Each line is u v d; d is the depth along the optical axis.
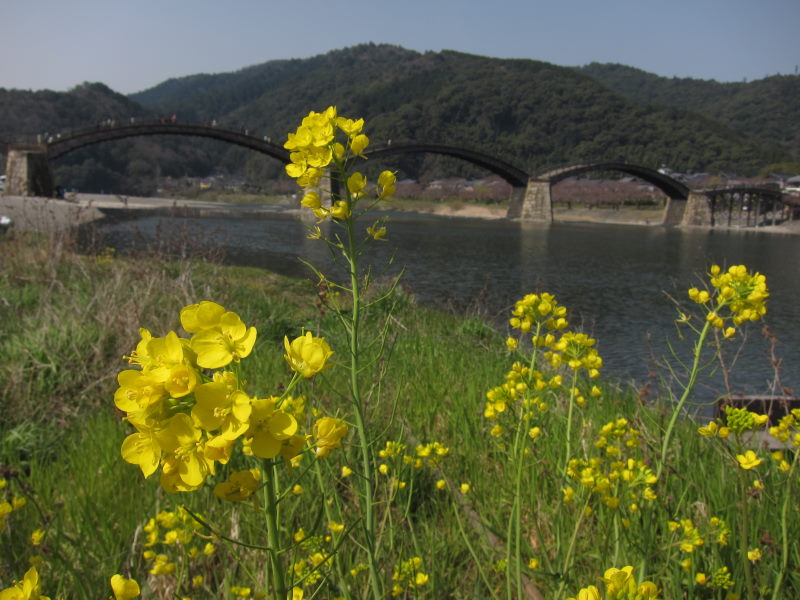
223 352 1.08
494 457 3.65
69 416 4.84
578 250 43.72
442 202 143.62
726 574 2.17
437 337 9.17
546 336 2.84
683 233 74.56
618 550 2.25
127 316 6.21
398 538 2.76
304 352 1.25
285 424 1.07
